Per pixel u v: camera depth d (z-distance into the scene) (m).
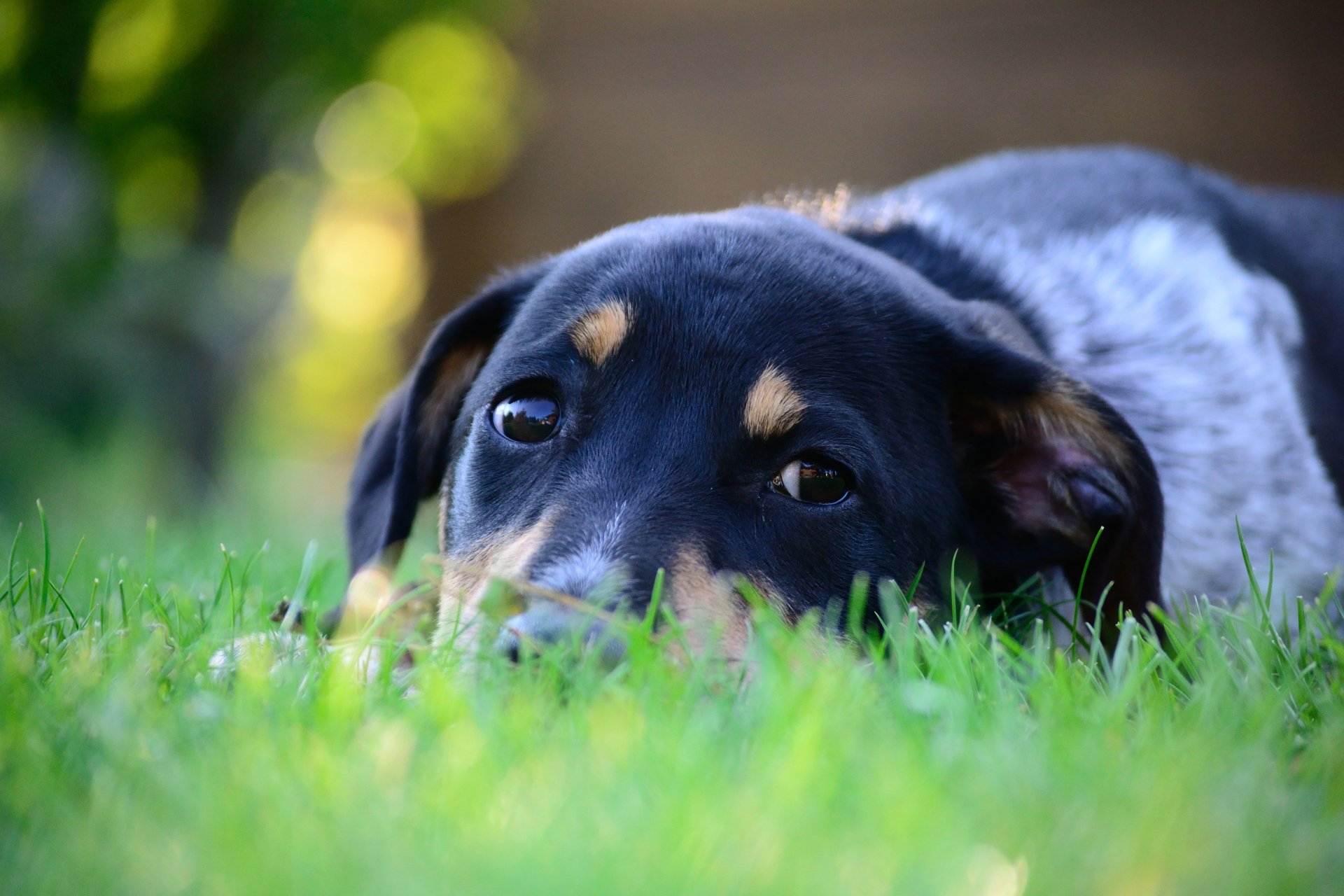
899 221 5.40
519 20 14.46
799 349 3.82
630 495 3.54
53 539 6.88
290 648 3.54
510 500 3.78
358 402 22.16
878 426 3.86
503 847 2.12
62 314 9.70
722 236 4.14
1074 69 14.64
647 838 2.13
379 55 10.96
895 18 15.27
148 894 2.04
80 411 9.65
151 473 10.80
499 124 15.02
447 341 4.50
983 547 4.38
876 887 2.03
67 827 2.26
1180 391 4.95
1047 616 4.25
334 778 2.38
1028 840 2.20
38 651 3.33
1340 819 2.38
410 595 3.55
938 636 3.91
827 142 15.60
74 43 9.98
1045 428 4.15
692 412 3.68
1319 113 13.77
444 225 16.64
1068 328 5.01
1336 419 5.40
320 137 11.81
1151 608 3.70
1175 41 14.26
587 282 4.04
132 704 2.71
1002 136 14.98
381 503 4.79
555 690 2.87
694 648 3.24
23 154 10.20
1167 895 2.04
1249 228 5.92
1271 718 2.84
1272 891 2.07
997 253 5.26
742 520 3.60
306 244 12.45
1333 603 4.88
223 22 10.42
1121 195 5.78
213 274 10.65
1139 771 2.47
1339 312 5.94
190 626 3.62
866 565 3.77
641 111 16.16
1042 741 2.60
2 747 2.55
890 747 2.54
